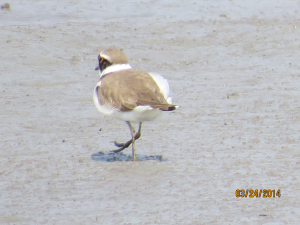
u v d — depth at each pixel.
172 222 7.87
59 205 8.42
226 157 10.28
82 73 15.79
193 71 16.27
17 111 12.89
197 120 12.38
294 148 10.70
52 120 12.39
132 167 9.81
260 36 19.42
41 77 15.30
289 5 22.66
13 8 21.09
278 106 13.30
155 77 10.22
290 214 8.10
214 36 19.31
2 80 14.95
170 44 18.45
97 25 19.66
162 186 9.09
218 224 7.81
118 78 9.87
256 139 11.18
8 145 10.92
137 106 9.38
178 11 21.56
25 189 9.00
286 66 16.61
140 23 20.11
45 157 10.36
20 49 17.09
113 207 8.35
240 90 14.49
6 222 7.89
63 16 20.44
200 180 9.30
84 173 9.62
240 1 22.95
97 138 11.40
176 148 10.77
